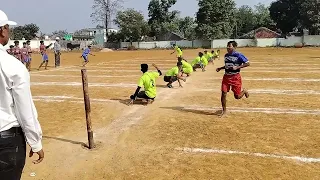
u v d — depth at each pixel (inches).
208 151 219.3
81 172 194.5
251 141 236.1
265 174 182.2
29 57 753.0
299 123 279.1
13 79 102.6
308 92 433.7
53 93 457.7
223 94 305.6
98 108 354.6
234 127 271.0
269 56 1275.8
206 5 2422.5
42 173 193.0
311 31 2294.5
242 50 1824.6
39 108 360.5
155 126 279.9
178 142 238.5
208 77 615.2
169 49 2278.5
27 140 110.2
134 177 184.2
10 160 105.5
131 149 228.5
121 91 464.4
